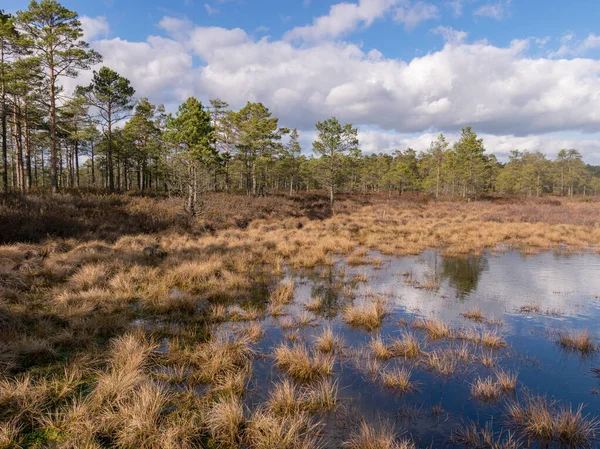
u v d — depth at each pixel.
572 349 5.27
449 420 3.57
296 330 5.94
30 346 4.53
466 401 3.91
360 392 4.08
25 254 9.45
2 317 5.26
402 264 11.48
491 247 14.63
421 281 9.34
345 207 31.86
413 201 39.09
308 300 7.66
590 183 75.12
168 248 12.44
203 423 3.38
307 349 5.17
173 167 19.33
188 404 3.70
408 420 3.55
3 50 20.36
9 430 3.07
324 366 4.48
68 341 4.92
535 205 34.97
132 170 42.03
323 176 34.91
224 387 4.02
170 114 21.55
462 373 4.53
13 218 12.38
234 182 47.16
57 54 19.95
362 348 5.26
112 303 6.55
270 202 27.27
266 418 3.35
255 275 9.50
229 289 8.09
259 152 34.56
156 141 36.53
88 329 5.35
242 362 4.68
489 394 3.99
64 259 9.28
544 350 5.24
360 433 3.34
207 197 21.53
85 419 3.27
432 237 16.44
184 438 3.13
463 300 7.75
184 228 16.53
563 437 3.30
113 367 4.15
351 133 32.94
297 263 10.95
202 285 8.12
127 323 5.66
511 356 5.03
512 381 4.19
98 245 11.25
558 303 7.54
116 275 8.16
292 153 45.97
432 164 53.75
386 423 3.50
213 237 15.08
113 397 3.65
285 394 3.75
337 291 8.38
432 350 5.21
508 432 3.38
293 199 33.09
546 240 15.65
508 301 7.68
